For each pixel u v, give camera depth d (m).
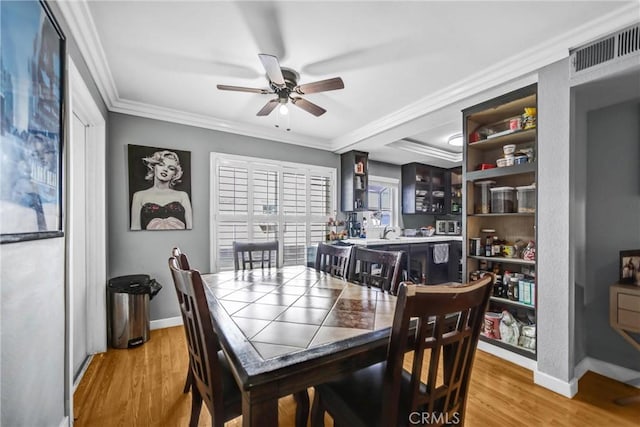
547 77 1.96
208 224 3.27
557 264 1.91
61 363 1.40
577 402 1.78
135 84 2.42
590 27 1.69
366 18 1.64
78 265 2.22
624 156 2.08
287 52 1.97
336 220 4.33
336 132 3.79
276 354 0.93
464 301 0.91
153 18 1.62
